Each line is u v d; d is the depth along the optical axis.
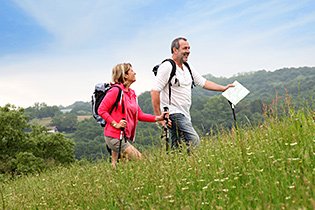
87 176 6.39
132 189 4.61
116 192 4.74
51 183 7.07
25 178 10.36
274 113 5.73
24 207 5.54
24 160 37.81
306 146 4.35
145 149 6.61
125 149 7.23
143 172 5.17
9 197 6.30
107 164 7.04
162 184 4.40
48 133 43.75
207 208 3.50
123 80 7.49
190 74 7.91
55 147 42.09
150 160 5.74
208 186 3.96
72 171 7.79
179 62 7.87
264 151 4.55
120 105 7.33
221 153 5.15
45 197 5.71
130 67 7.54
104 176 5.90
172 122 7.66
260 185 3.52
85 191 5.17
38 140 41.78
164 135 6.63
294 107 5.61
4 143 40.38
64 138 42.78
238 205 3.29
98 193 4.92
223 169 4.36
